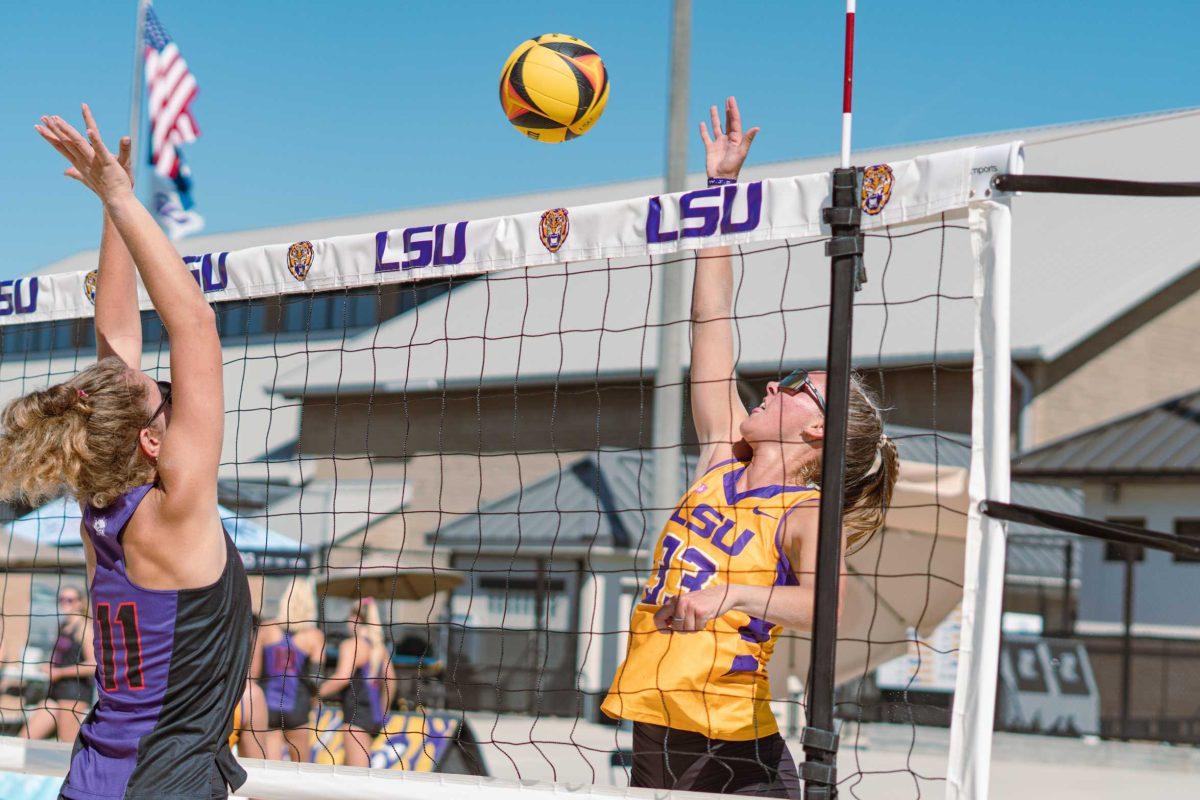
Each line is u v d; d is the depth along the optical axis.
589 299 19.73
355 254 3.36
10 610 11.91
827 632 2.40
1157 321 17.91
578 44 3.88
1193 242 18.39
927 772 9.66
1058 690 13.32
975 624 2.38
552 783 2.74
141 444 2.31
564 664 15.06
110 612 2.30
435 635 12.54
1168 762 11.28
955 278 17.02
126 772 2.23
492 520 16.17
